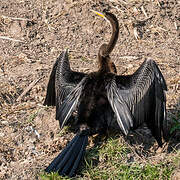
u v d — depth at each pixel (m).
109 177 9.66
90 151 10.19
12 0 14.92
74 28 14.20
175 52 13.49
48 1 14.96
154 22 14.45
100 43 13.81
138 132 10.70
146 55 13.38
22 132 10.87
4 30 14.03
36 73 12.63
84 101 10.11
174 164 9.84
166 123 10.48
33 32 14.03
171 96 11.71
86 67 12.88
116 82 10.27
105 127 10.23
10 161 10.20
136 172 9.69
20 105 11.71
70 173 9.45
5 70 12.77
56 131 10.84
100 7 14.68
